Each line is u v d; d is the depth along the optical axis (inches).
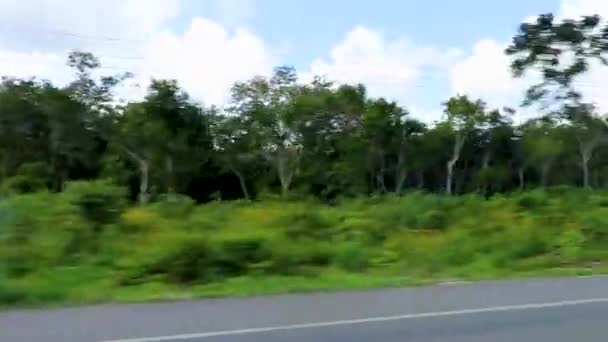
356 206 1048.8
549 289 531.2
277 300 468.1
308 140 2534.5
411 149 2719.0
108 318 394.0
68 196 725.3
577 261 777.6
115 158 2203.5
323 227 840.9
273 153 2556.6
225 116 2549.2
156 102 2353.6
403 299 476.1
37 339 339.3
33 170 2009.1
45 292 470.3
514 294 503.2
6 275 533.0
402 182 2760.8
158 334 352.5
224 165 2549.2
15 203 697.6
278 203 927.7
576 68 1526.8
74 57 2208.4
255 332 362.0
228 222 791.7
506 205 1077.1
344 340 349.7
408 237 839.1
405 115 2655.0
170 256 578.2
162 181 2340.1
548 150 2021.4
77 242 647.1
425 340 351.9
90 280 551.8
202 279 576.1
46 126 2176.4
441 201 1056.2
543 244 821.2
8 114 2124.8
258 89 2534.5
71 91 2191.2
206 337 348.2
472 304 456.1
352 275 624.1
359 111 2566.4
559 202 1111.6
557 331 376.5
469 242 818.2
